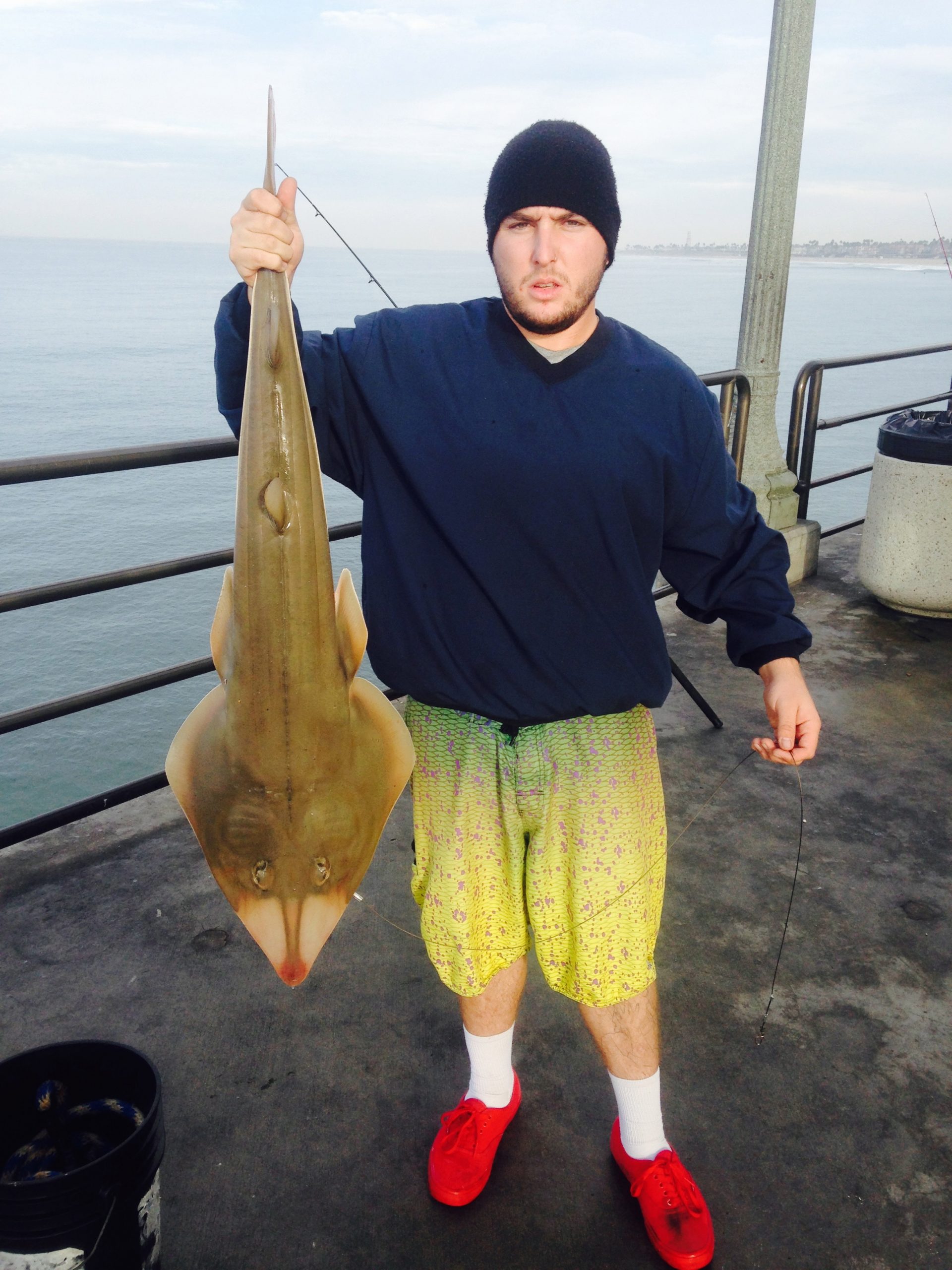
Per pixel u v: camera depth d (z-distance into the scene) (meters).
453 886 1.80
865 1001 2.55
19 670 67.75
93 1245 1.40
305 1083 2.25
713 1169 2.04
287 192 1.24
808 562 6.01
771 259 5.36
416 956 2.70
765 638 1.77
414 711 1.89
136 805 3.40
